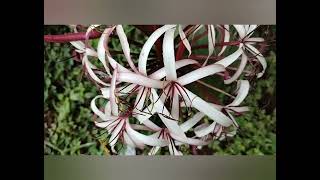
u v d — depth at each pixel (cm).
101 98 63
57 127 63
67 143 63
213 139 63
